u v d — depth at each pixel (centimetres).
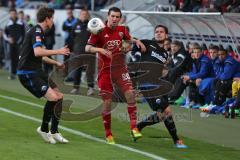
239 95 2769
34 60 2025
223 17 2914
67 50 1991
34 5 5600
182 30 3584
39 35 1980
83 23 3497
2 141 2050
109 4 4447
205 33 3403
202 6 3456
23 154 1842
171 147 2081
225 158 1925
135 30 3916
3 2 6094
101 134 2280
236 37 3084
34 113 2733
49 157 1812
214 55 3053
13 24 4341
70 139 2152
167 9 3659
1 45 5038
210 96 2988
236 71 2898
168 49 3177
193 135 2362
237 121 2703
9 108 2873
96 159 1811
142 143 2133
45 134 2050
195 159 1886
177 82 3116
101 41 2089
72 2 5006
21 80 2034
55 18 4816
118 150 1972
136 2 3912
